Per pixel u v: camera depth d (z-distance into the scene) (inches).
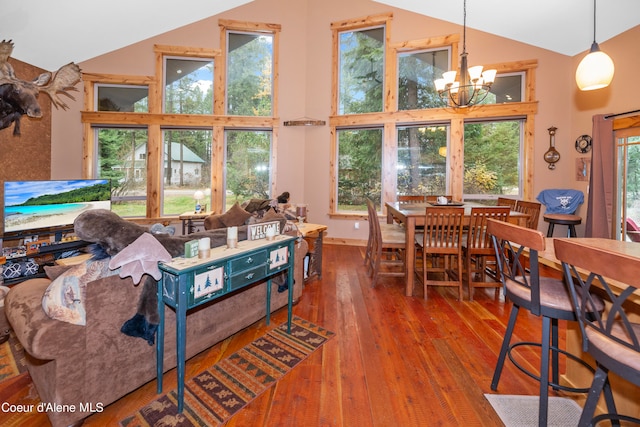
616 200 150.9
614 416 45.4
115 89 212.4
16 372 74.4
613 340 40.1
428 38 199.5
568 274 47.3
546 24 164.2
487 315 107.6
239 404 64.0
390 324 100.7
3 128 159.2
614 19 142.7
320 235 142.9
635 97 140.9
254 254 76.0
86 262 59.4
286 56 223.5
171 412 61.5
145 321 63.3
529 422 59.6
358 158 221.1
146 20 195.3
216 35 216.2
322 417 60.9
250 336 92.1
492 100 193.2
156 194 215.6
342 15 216.4
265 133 227.3
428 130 205.3
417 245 137.5
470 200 199.2
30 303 58.9
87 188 152.8
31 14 151.9
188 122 216.2
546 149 182.9
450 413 62.1
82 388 56.8
